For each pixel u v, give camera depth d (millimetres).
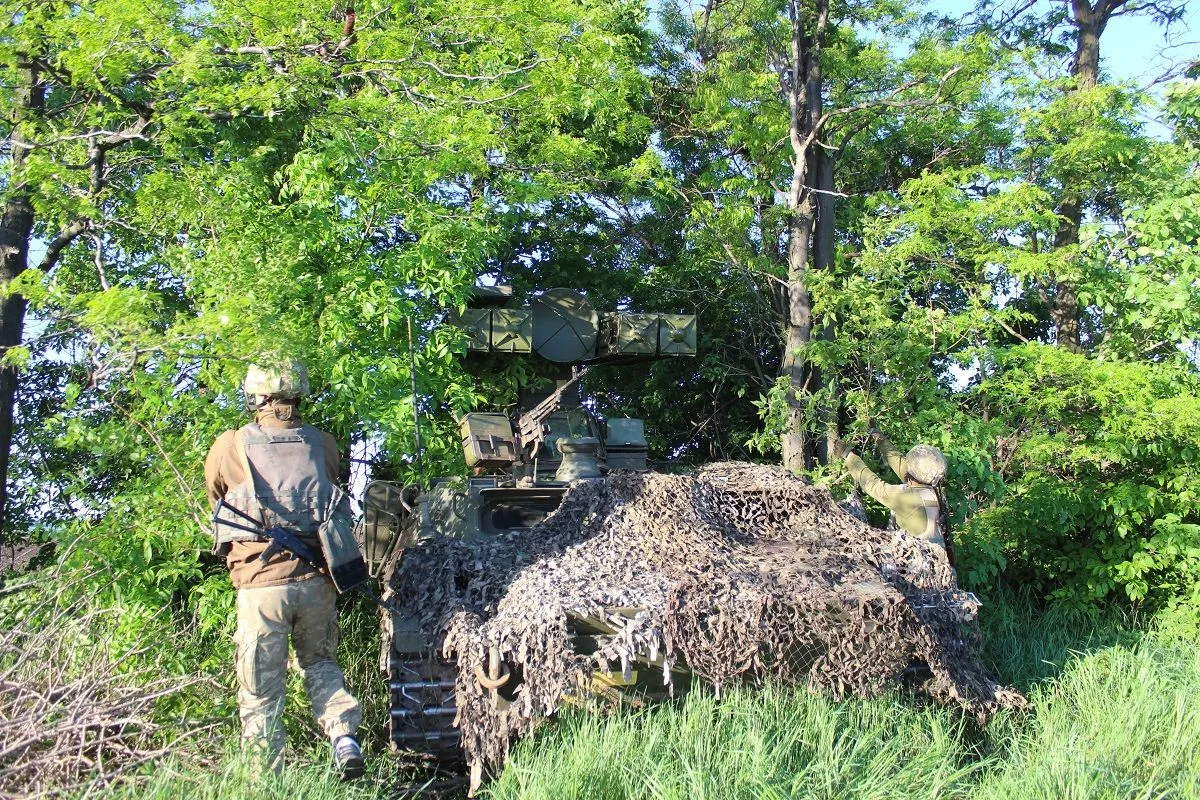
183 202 7418
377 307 7766
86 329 6906
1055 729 6148
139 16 7121
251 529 5320
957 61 12336
